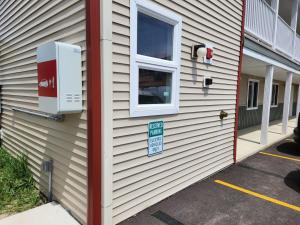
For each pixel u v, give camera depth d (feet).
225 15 14.80
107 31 8.17
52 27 10.17
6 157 15.66
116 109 8.84
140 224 9.55
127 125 9.34
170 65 10.89
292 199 12.12
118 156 9.16
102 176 8.63
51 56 8.34
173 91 11.38
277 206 11.37
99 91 8.28
